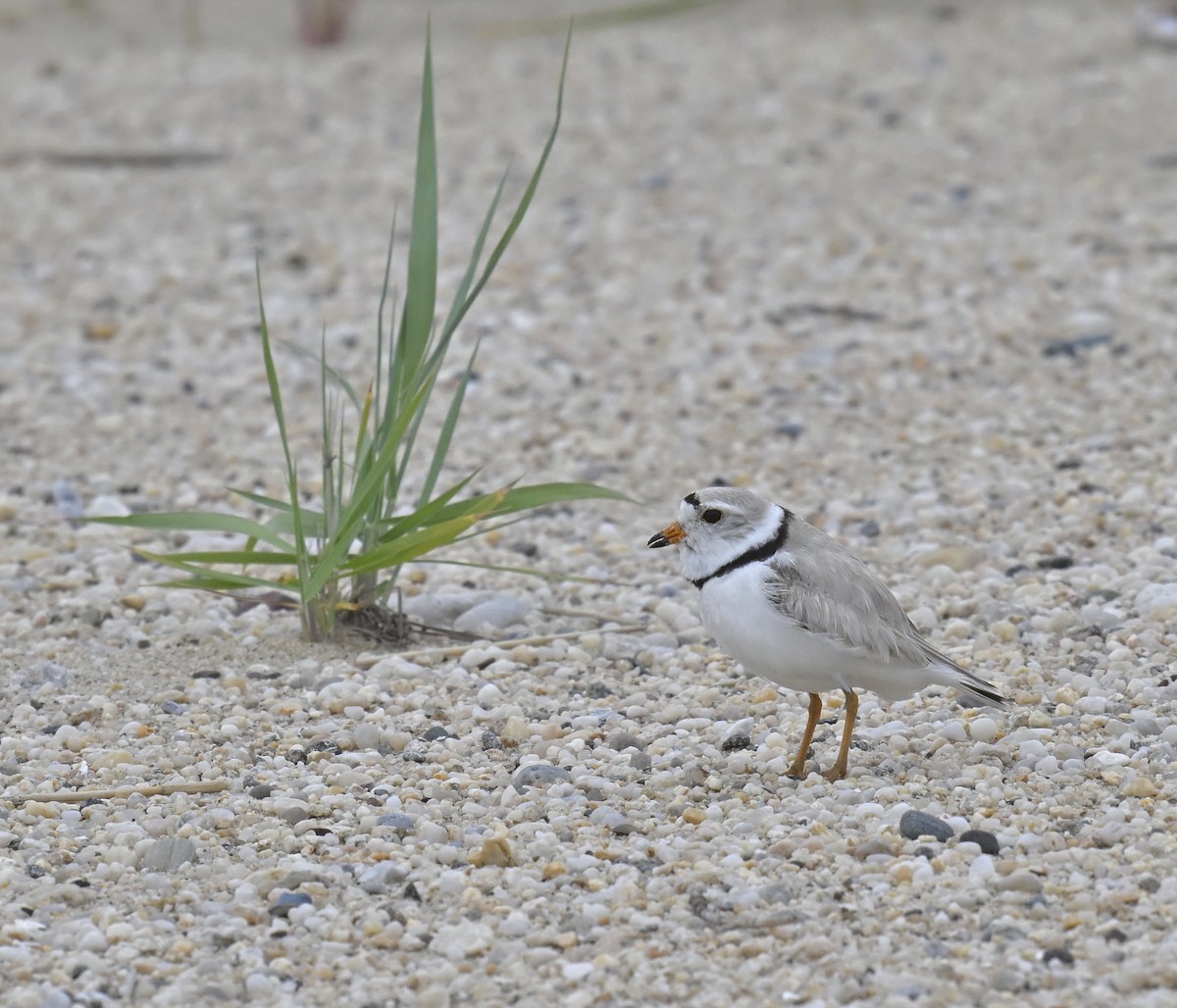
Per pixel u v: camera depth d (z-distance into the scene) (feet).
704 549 27.27
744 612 26.55
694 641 34.73
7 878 24.73
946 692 31.53
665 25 98.94
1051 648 32.91
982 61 86.79
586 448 46.60
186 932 23.53
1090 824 25.63
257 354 54.60
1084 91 80.28
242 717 30.96
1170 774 27.09
